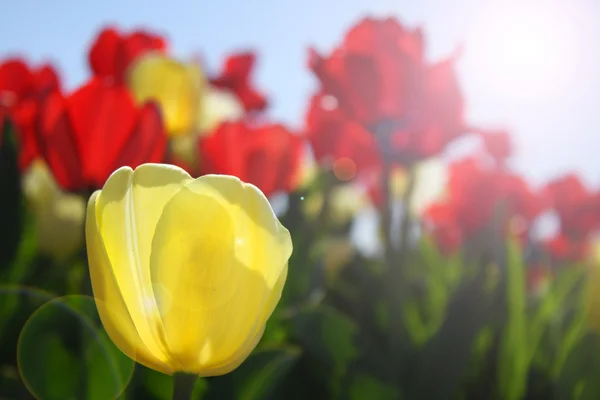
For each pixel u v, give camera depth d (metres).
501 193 0.98
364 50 0.75
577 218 1.26
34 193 0.76
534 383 0.67
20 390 0.49
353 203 1.05
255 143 0.66
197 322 0.35
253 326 0.35
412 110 0.74
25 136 0.67
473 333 0.64
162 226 0.34
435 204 1.06
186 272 0.34
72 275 0.67
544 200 1.12
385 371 0.58
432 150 0.73
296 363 0.57
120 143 0.54
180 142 0.73
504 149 1.05
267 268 0.35
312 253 0.80
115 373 0.48
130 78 0.72
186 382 0.35
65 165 0.54
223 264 0.34
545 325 0.77
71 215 0.75
